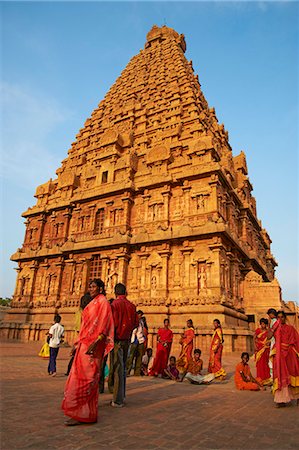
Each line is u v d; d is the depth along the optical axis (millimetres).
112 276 29828
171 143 34000
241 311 28438
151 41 59938
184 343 13336
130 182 32156
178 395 8797
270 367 11211
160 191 30969
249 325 29859
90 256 32562
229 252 27734
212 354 12844
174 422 5859
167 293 26938
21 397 7473
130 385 10352
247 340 24125
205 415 6520
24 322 33781
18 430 5012
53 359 11688
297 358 8094
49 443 4508
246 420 6254
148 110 43031
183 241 27281
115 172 35531
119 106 48000
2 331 34000
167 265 27656
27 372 12133
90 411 5590
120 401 7004
